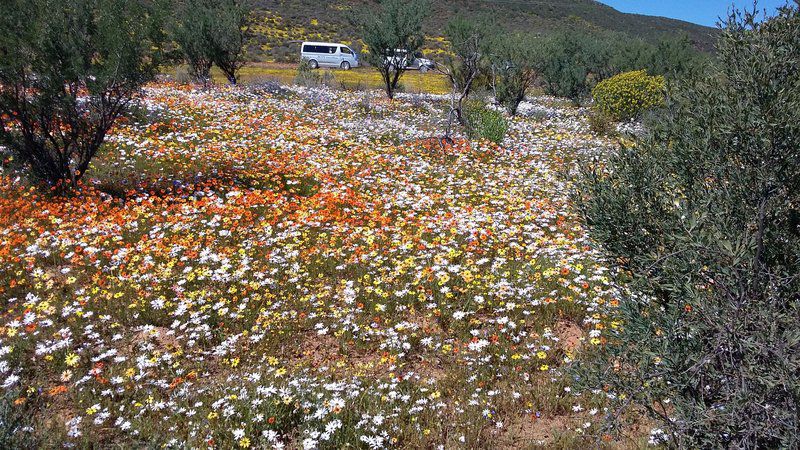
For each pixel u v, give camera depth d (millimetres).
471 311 7613
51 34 10406
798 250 3826
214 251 9266
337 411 5410
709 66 4309
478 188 13453
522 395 5949
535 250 9617
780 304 3666
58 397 5746
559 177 5195
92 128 11492
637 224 4383
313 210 11180
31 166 11195
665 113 4605
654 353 3672
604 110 23656
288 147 15695
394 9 27828
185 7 27359
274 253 9180
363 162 15070
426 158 15922
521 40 26484
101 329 7066
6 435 4379
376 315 7633
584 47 34656
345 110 22219
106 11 11125
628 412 5410
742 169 4012
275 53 53312
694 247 3697
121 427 5234
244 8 28656
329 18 80438
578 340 7062
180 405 5660
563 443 5133
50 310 7215
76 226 9719
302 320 7445
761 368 3383
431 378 6336
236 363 6371
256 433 5250
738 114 3893
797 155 3754
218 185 12430
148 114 17094
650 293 4227
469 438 5258
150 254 8977
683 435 3750
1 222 9586
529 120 23750
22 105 10641
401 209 11891
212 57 27594
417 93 29875
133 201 11055
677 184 4375
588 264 8727
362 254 9062
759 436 3479
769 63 3879
